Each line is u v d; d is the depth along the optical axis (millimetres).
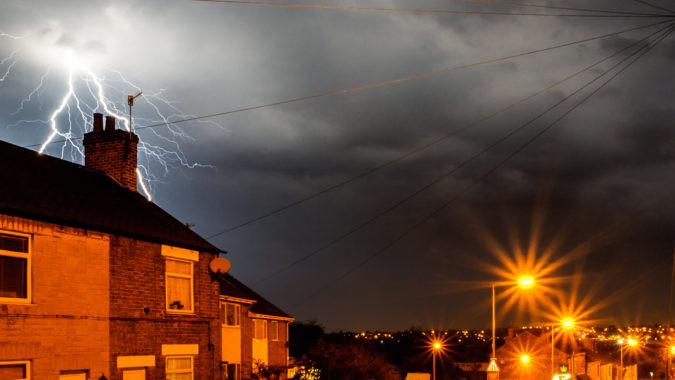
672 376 97250
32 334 15750
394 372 45281
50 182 19547
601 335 110188
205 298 22438
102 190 22094
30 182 18438
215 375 22641
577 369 64938
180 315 21062
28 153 21391
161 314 20203
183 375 20969
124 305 18797
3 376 15031
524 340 64625
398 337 75500
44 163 21266
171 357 20594
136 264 19469
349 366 39094
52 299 16469
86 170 23500
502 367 64375
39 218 16312
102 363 17734
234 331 34156
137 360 18953
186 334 21188
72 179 21344
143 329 19391
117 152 24641
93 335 17578
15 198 16406
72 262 17234
